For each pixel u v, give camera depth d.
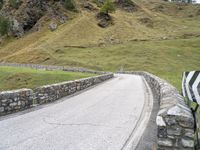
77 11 147.00
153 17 168.50
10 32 137.75
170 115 6.12
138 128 10.10
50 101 17.52
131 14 168.62
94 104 16.09
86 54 97.31
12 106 13.48
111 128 10.12
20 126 10.56
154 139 8.71
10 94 13.34
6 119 11.89
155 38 119.06
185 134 6.01
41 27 133.50
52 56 97.25
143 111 13.52
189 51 97.56
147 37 121.50
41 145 8.17
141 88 25.89
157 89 18.91
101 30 129.38
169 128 6.11
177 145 6.05
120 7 174.25
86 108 14.69
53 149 7.80
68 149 7.81
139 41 113.25
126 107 14.80
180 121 6.05
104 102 16.86
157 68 78.56
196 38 115.19
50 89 17.55
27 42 125.25
